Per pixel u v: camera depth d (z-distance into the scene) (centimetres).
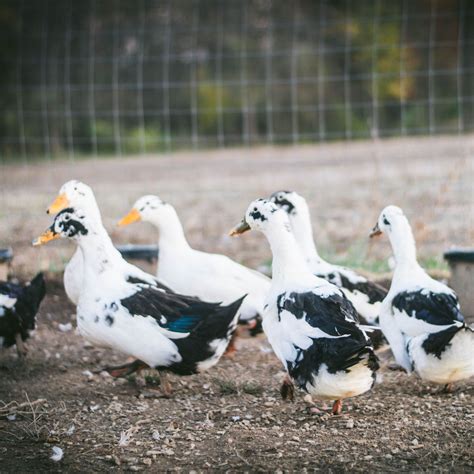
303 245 308
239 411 266
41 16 919
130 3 959
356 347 236
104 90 943
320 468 234
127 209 518
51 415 265
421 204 463
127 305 273
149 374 293
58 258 398
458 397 267
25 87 920
